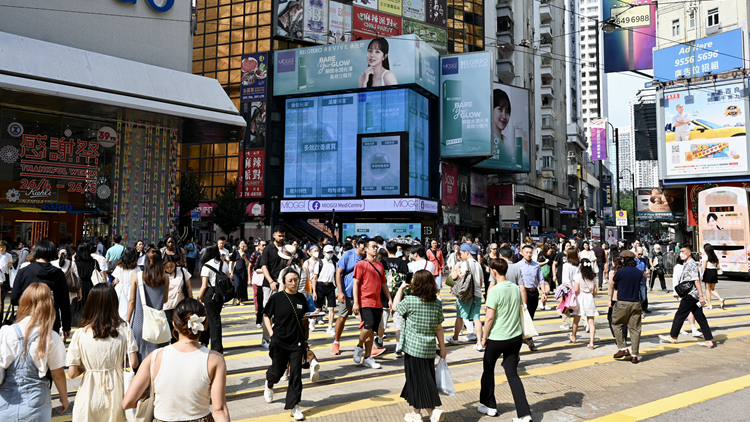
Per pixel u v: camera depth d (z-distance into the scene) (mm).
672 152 30922
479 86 37656
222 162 42156
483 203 46406
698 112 30219
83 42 17500
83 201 18797
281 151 39188
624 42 30531
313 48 37344
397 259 8445
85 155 18828
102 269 9797
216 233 41594
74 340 3943
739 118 28953
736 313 12859
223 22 42219
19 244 16047
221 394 3057
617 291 7992
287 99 37969
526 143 44469
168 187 20516
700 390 6250
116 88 16578
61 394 3771
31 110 17703
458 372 7262
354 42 36281
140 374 3072
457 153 37750
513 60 52719
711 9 36406
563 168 69125
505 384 6621
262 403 5711
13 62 14641
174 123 20000
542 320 11984
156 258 5547
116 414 3922
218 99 19500
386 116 35312
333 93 36844
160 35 19500
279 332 5309
